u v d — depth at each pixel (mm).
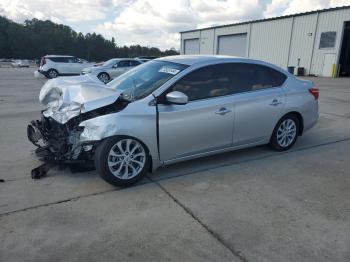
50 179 3953
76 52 101562
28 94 12773
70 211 3195
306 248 2623
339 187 3787
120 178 3648
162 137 3797
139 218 3072
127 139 3602
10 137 5914
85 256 2523
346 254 2553
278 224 2977
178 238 2758
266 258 2500
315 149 5203
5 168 4324
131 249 2611
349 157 4832
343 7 22875
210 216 3113
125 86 4281
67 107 3781
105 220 3033
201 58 4328
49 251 2580
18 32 89500
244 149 5133
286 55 28172
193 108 3932
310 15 25469
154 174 4129
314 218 3088
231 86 4316
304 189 3723
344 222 3021
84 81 4715
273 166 4430
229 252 2574
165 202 3391
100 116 3557
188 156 4098
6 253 2553
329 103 10211
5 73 30094
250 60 4605
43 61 22812
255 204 3355
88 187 3738
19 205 3309
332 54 24234
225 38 35500
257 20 30656
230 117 4242
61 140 3898
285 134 4996
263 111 4562
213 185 3812
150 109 3699
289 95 4852
